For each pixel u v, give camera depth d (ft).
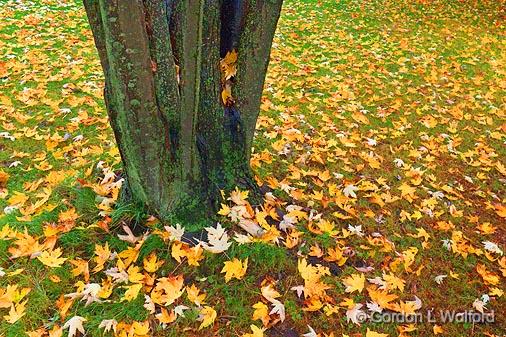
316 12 29.53
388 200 11.51
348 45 23.67
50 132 13.52
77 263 8.41
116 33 6.79
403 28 27.30
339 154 13.34
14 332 7.34
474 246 10.45
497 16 31.04
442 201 11.93
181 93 7.80
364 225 10.62
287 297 8.33
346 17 28.94
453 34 26.68
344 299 8.42
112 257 8.60
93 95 15.97
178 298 8.09
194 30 7.14
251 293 8.30
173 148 8.39
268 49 8.71
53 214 9.59
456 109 17.10
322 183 11.86
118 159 11.89
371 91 18.16
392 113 16.71
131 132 7.82
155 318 7.71
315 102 16.89
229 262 8.38
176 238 8.67
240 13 8.48
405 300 8.76
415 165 13.43
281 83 18.13
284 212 10.39
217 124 8.96
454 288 9.19
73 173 11.18
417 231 10.64
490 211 11.80
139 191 8.90
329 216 10.73
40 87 15.88
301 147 13.50
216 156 9.21
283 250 8.99
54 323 7.51
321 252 9.32
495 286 9.35
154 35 7.18
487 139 15.46
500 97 18.79
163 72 7.48
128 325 7.48
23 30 20.97
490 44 25.43
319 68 20.29
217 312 7.97
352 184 11.85
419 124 15.98
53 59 18.53
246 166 9.87
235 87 9.05
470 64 22.22
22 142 12.80
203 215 9.04
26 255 8.61
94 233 9.12
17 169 11.64
